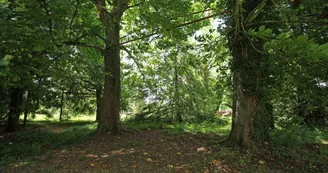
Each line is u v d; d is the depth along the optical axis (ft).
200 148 20.07
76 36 21.57
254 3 16.43
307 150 21.44
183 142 22.59
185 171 15.55
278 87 11.94
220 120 42.11
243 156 17.95
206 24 28.71
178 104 44.14
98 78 31.83
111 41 25.62
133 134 27.30
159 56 36.91
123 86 47.34
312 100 10.49
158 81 44.65
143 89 46.01
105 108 27.53
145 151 19.66
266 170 16.21
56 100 47.47
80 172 15.64
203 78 41.93
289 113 11.85
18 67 16.81
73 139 26.61
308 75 9.30
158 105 46.62
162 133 27.86
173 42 22.71
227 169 15.96
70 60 21.20
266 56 10.26
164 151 19.61
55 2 15.89
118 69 28.17
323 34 10.58
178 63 41.11
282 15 11.30
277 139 19.98
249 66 16.01
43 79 33.53
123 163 17.02
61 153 20.54
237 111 19.75
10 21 14.19
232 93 20.36
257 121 18.97
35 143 25.41
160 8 13.83
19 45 14.65
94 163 17.22
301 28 11.82
